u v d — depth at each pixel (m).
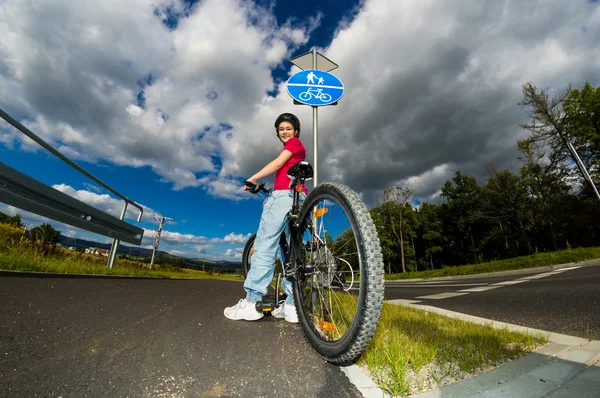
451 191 41.56
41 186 3.28
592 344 1.89
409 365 1.44
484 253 38.41
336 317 1.97
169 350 1.37
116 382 1.02
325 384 1.18
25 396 0.87
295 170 2.09
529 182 23.53
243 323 2.05
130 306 2.18
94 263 4.90
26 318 1.55
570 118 20.05
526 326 2.76
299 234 2.07
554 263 12.45
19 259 3.14
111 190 4.72
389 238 36.09
